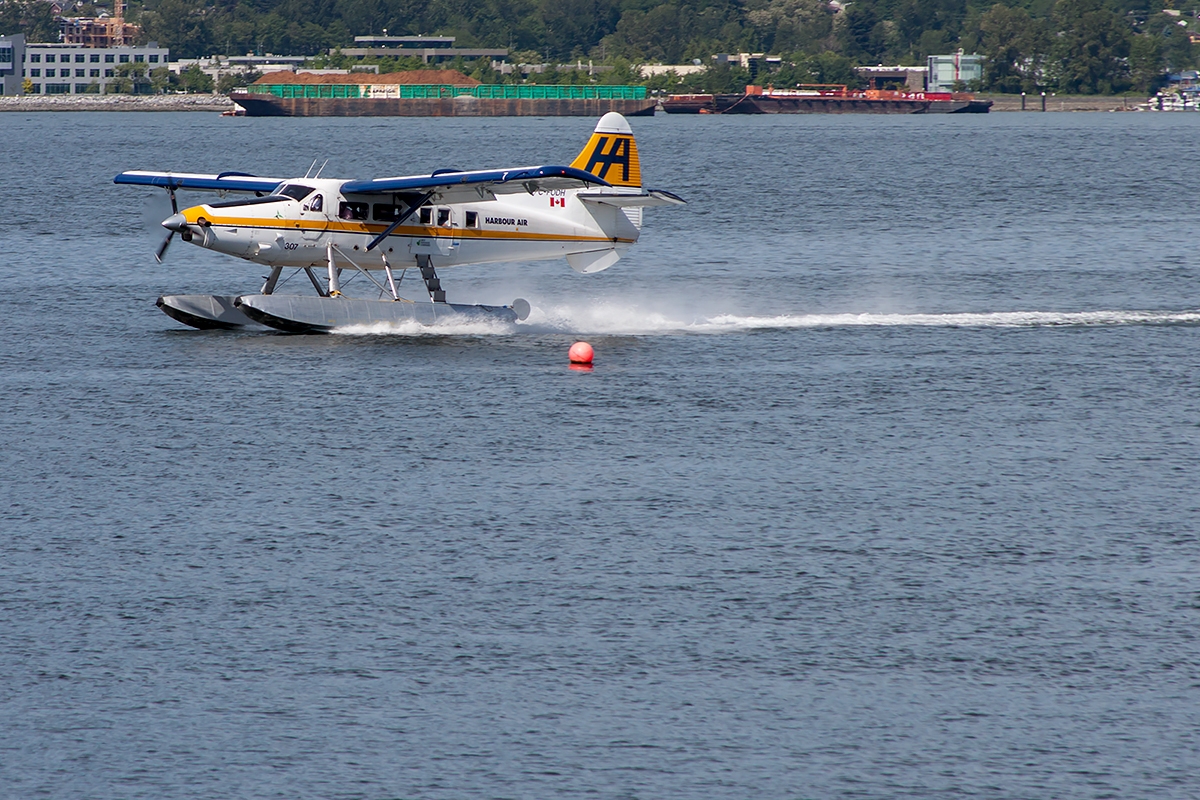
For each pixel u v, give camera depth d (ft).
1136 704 143.95
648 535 186.09
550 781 131.34
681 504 198.49
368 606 163.63
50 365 284.82
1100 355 305.53
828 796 129.39
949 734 138.82
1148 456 224.94
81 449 224.33
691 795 129.39
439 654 152.66
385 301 319.06
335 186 311.06
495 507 196.65
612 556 178.70
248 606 163.32
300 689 145.59
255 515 192.95
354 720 140.36
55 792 129.70
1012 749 136.46
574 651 153.48
